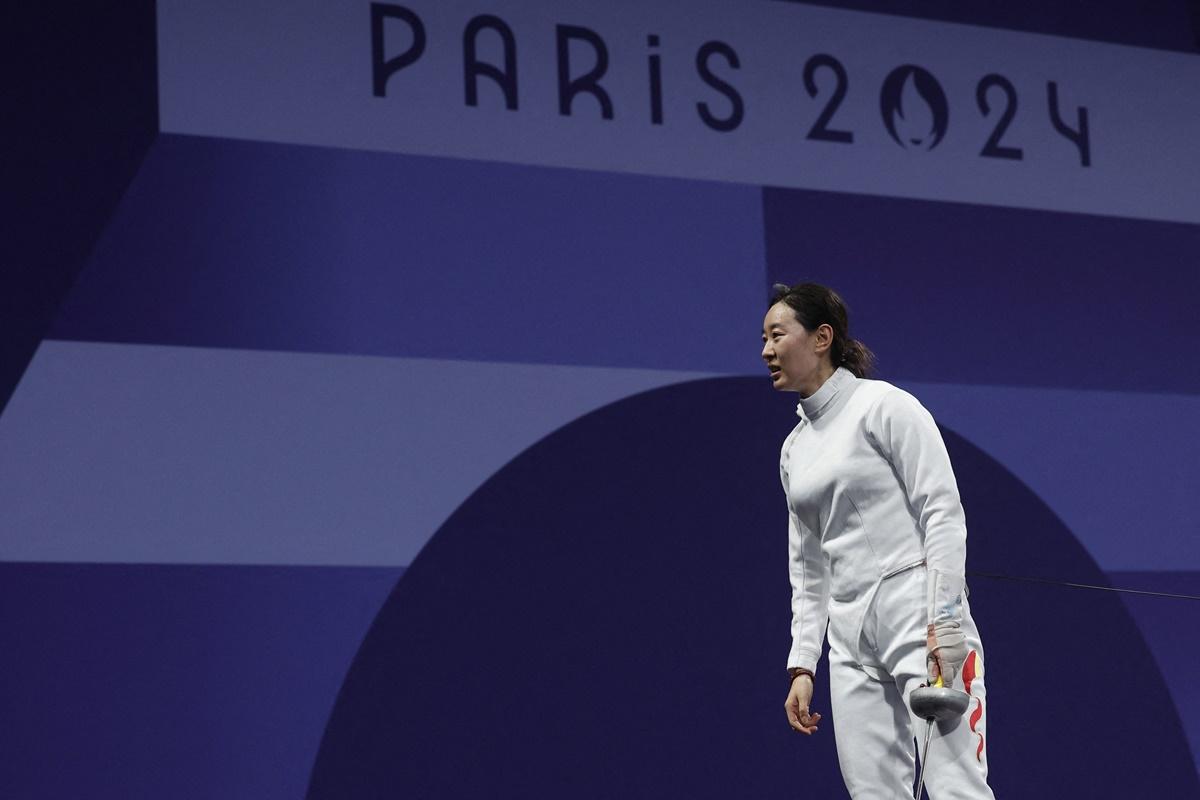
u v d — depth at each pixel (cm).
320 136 1452
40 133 1373
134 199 1387
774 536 1516
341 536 1376
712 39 1606
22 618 1279
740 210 1574
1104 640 1577
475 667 1384
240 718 1313
